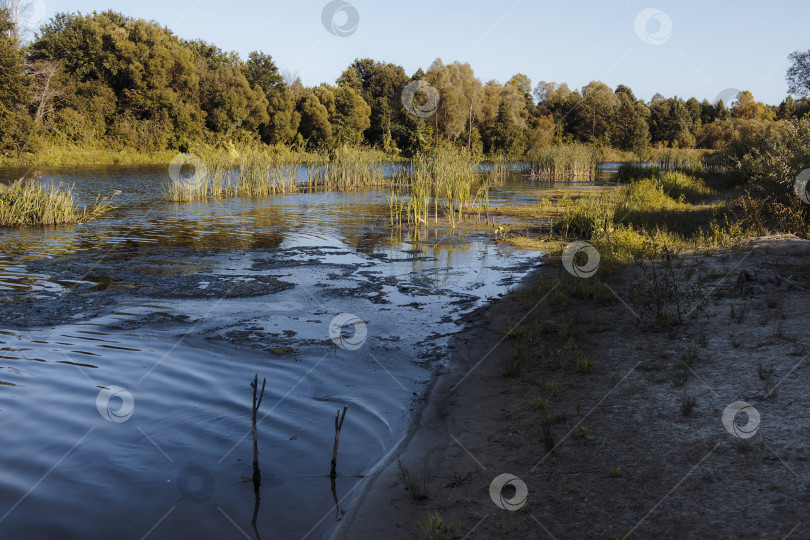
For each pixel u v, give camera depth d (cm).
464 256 1177
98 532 317
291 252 1214
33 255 1166
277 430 444
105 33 5184
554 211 1938
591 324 671
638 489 332
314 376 556
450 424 450
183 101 5497
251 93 5628
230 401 495
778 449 358
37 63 4756
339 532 319
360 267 1065
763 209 1328
